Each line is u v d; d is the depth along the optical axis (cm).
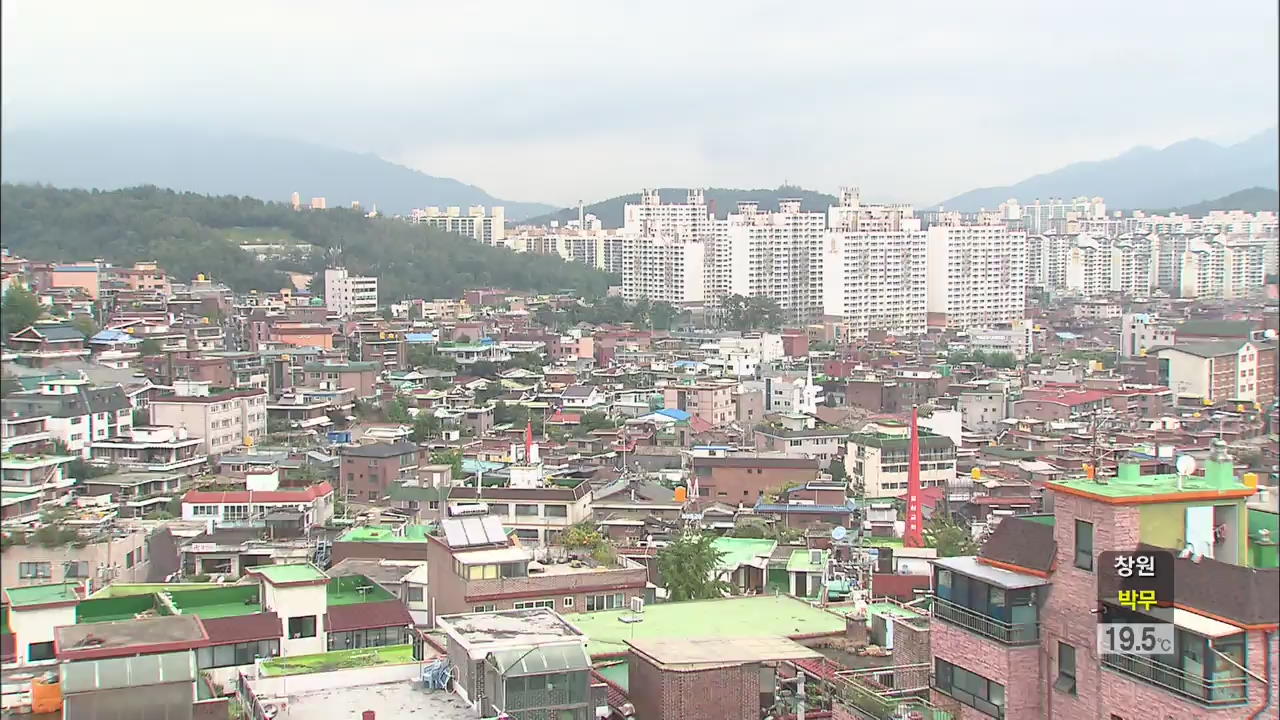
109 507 13975
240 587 8581
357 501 17312
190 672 5256
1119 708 4588
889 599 8612
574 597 8619
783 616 7438
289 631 8144
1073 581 4819
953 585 5259
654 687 5731
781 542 12888
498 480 16550
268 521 14000
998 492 16712
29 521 11094
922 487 17162
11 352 7619
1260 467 5641
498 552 8750
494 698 5231
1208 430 16862
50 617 7531
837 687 5784
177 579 12344
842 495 16612
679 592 10006
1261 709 4284
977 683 5116
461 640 5441
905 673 6091
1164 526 4653
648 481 17438
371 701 5384
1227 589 4369
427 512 15688
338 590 9419
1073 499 4819
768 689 5900
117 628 5519
